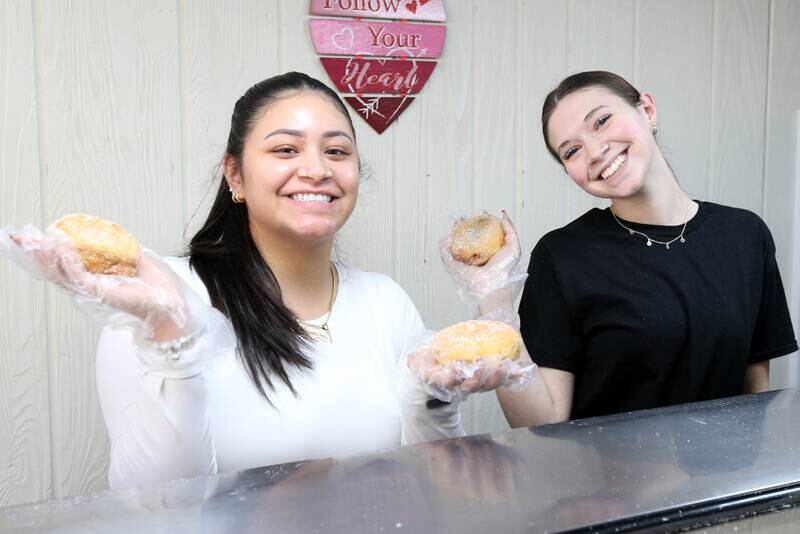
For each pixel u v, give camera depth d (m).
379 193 1.78
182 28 1.57
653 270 1.37
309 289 1.26
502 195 1.91
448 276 1.87
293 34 1.66
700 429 0.86
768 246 1.47
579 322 1.42
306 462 0.76
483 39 1.84
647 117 1.43
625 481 0.72
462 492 0.69
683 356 1.36
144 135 1.57
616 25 1.98
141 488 0.69
